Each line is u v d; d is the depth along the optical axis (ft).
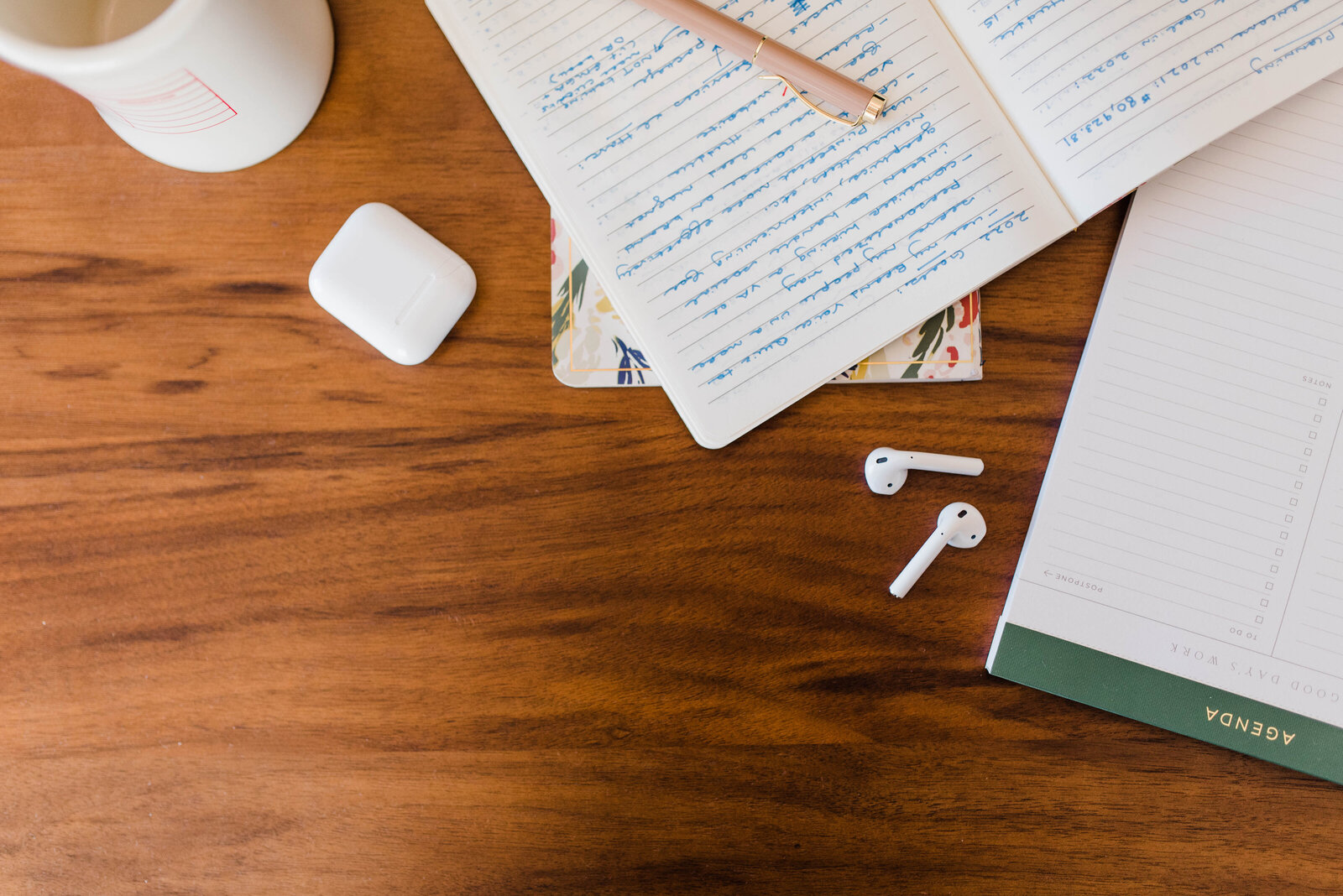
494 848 1.50
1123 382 1.55
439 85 1.61
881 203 1.57
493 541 1.54
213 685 1.50
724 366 1.54
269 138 1.53
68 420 1.54
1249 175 1.60
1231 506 1.52
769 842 1.50
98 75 1.16
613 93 1.59
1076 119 1.55
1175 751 1.49
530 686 1.52
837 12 1.61
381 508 1.54
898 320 1.54
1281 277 1.57
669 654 1.52
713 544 1.55
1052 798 1.49
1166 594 1.50
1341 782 1.45
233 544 1.53
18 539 1.52
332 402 1.55
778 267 1.56
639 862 1.50
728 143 1.58
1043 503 1.53
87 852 1.47
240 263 1.57
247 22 1.26
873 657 1.52
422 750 1.50
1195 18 1.53
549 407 1.56
